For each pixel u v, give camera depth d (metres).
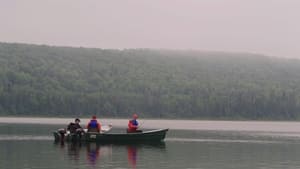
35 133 63.00
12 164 34.41
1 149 42.56
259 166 36.25
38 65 197.50
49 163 35.41
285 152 45.31
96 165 35.06
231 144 52.50
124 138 51.59
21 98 154.00
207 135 67.69
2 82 165.25
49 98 155.62
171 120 164.75
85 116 157.12
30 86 170.50
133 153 42.50
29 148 44.22
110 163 36.19
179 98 175.88
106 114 160.25
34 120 127.00
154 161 37.66
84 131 51.22
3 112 150.25
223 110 172.75
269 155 42.78
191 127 100.06
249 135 70.25
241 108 174.38
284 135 72.69
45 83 177.25
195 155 41.75
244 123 144.62
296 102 180.88
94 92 179.38
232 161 38.56
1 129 71.06
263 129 96.44
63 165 34.69
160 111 168.88
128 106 165.50
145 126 101.19
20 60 198.38
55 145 47.72
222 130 86.38
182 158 39.69
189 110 171.75
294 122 171.12
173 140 56.41
